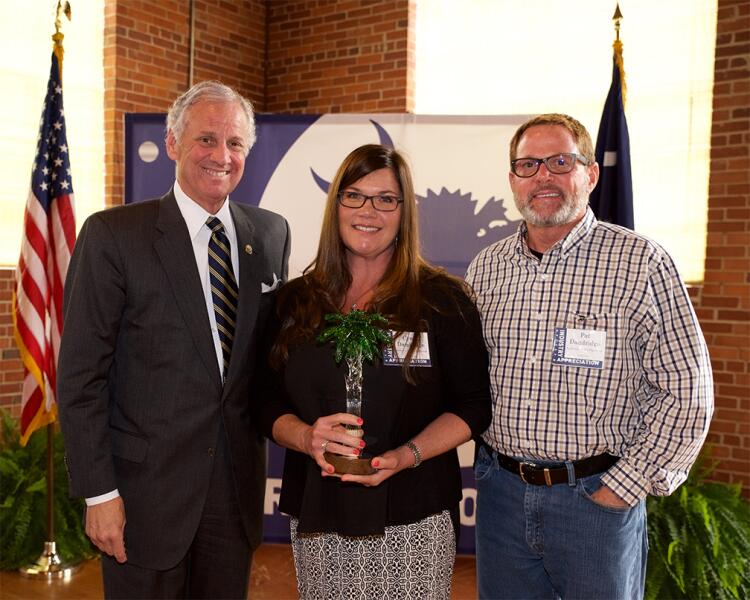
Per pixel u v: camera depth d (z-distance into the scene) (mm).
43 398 3438
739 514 3482
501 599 2102
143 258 1945
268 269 2189
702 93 4176
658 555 3291
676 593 3270
